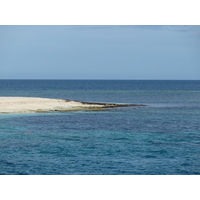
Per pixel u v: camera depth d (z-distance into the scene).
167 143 50.69
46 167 37.53
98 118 78.25
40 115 79.69
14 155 42.31
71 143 49.78
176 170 37.00
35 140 51.53
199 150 46.22
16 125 65.31
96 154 43.28
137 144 49.75
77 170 36.53
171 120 77.12
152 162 39.94
